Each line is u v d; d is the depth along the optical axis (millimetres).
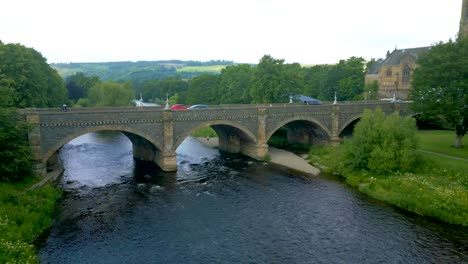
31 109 50750
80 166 56531
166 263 27969
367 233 32938
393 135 47469
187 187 46156
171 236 32469
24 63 61656
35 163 42469
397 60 107438
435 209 35969
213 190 45000
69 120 44094
